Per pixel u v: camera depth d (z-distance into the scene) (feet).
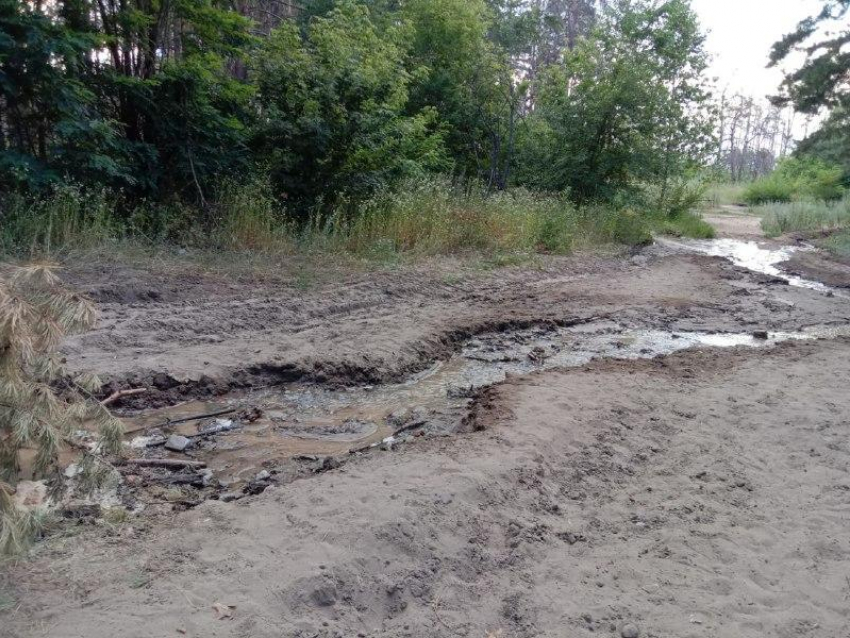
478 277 39.73
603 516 15.03
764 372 25.50
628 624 11.60
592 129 69.21
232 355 23.11
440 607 11.78
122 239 32.17
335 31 52.37
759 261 58.54
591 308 35.99
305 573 11.66
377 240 40.09
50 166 32.42
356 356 24.35
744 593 12.53
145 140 38.14
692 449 18.51
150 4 37.86
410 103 68.44
